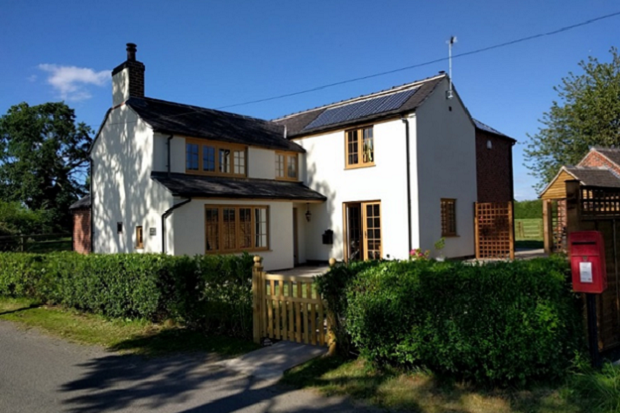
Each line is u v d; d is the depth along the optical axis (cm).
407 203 1518
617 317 555
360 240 1680
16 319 922
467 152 1759
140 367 597
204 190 1395
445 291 468
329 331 591
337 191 1736
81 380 551
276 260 1611
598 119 2869
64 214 3816
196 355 640
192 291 768
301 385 506
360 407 439
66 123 3809
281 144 1802
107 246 1636
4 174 3625
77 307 977
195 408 457
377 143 1609
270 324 668
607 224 560
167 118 1562
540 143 3212
